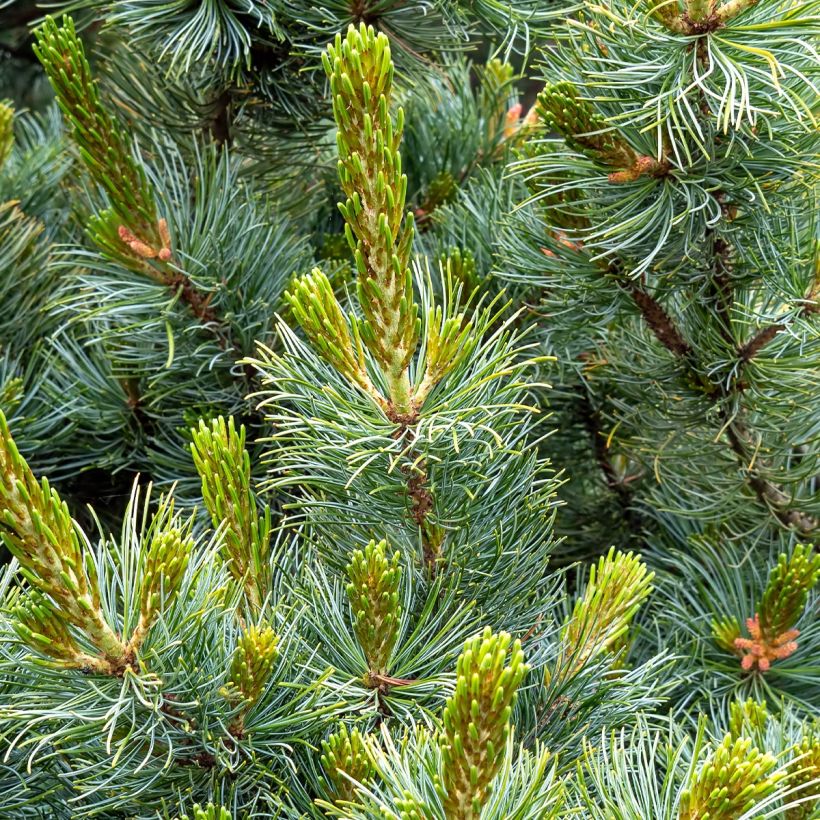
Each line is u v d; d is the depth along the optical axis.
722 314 1.01
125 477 1.15
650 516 1.16
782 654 1.02
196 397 1.08
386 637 0.87
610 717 0.93
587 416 1.18
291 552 0.96
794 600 1.00
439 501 0.90
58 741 0.84
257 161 1.19
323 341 0.85
